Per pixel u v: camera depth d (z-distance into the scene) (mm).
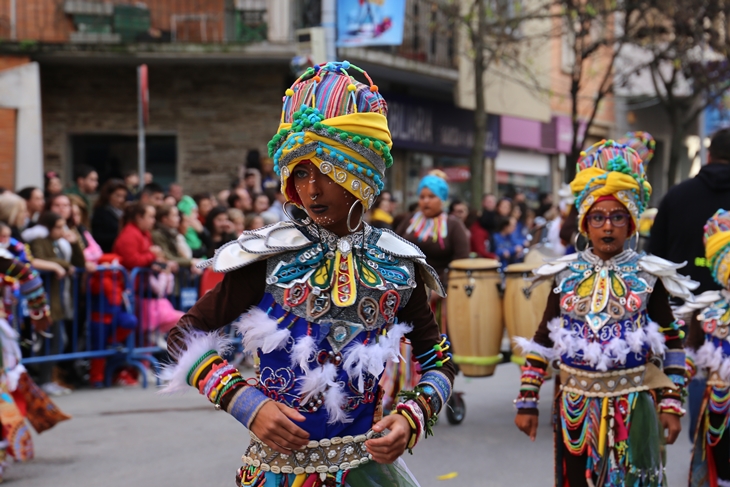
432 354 2594
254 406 2314
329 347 2389
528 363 3988
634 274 3848
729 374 4492
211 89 14367
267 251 2396
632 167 3898
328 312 2395
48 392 8047
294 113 2354
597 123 23578
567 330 3865
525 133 20906
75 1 13703
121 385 8617
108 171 14570
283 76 14367
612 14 18844
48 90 14352
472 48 15781
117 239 8602
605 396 3766
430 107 17547
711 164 5438
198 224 9969
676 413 3795
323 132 2312
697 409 4926
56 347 7945
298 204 2484
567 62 22062
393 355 2438
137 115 14406
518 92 19266
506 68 18672
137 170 14562
